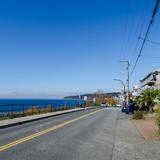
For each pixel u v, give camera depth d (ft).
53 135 66.18
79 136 64.85
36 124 96.27
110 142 56.44
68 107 244.22
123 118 135.23
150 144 54.29
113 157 41.39
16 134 67.56
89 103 375.04
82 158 40.27
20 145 50.85
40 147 48.93
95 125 94.38
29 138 60.34
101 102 453.17
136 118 128.16
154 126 91.15
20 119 109.60
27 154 42.50
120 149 48.42
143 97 189.26
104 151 46.14
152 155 43.27
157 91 186.80
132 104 186.09
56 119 122.62
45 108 183.73
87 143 54.44
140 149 48.57
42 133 69.87
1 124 87.35
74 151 45.62
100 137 63.72
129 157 41.60
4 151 44.83
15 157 40.19
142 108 189.06
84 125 93.66
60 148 48.16
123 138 62.75
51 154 42.75
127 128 85.25
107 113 188.14
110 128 84.89
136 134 70.38
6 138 60.18
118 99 563.48
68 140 57.98
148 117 137.59
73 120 117.08
